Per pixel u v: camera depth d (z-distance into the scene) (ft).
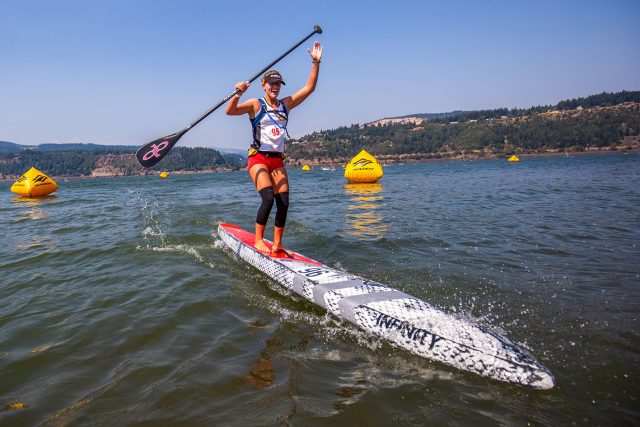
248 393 7.54
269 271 15.14
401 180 86.48
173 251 19.62
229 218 30.83
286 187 15.78
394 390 7.65
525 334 9.88
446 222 26.89
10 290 14.48
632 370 8.05
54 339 10.17
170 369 8.48
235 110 14.23
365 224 26.61
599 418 6.64
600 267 15.64
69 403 7.38
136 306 12.28
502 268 15.80
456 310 11.56
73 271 16.67
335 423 6.64
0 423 6.81
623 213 28.60
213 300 12.69
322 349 9.40
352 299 11.12
